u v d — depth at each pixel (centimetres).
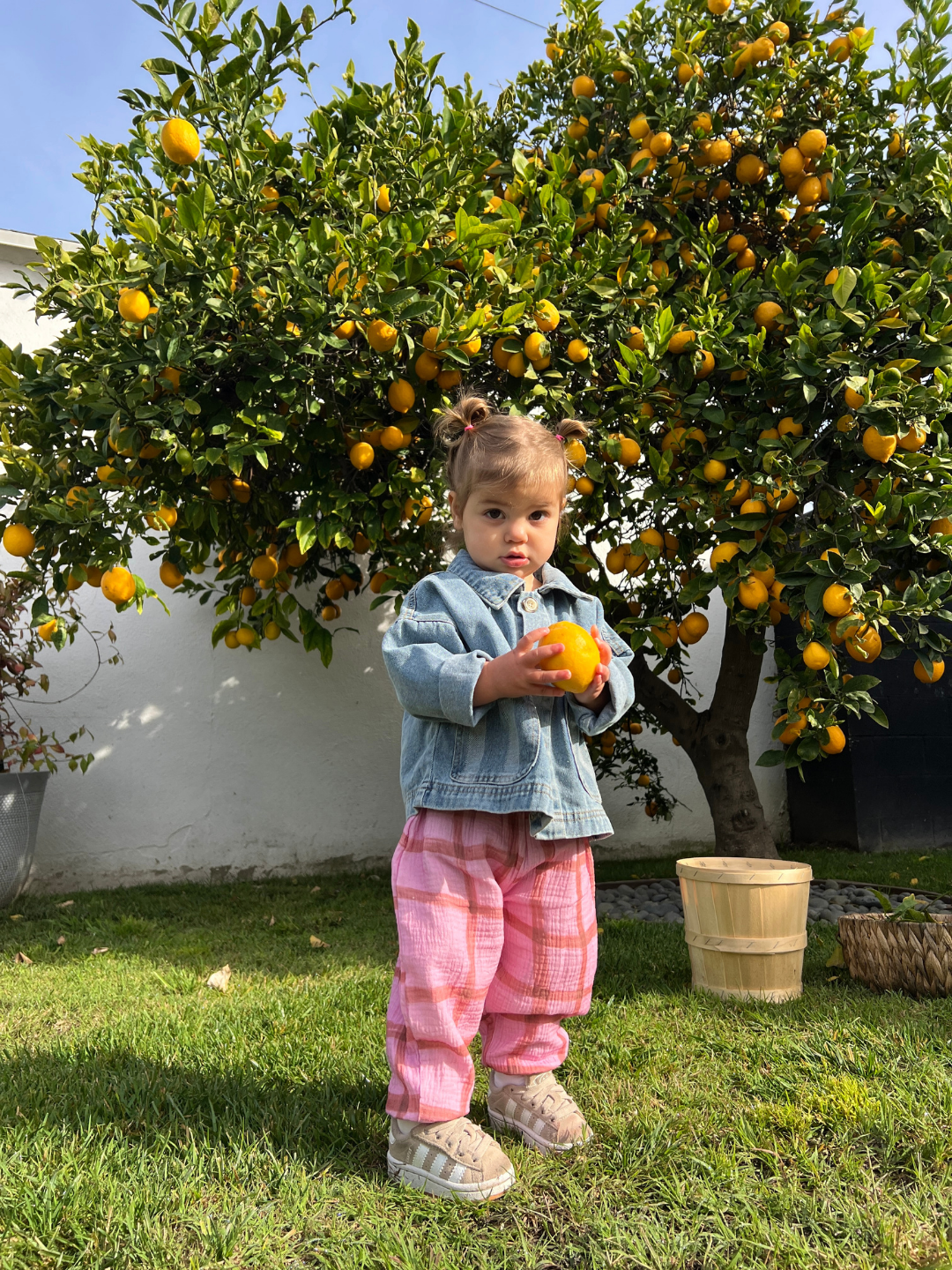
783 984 266
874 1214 138
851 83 394
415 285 295
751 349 319
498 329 299
